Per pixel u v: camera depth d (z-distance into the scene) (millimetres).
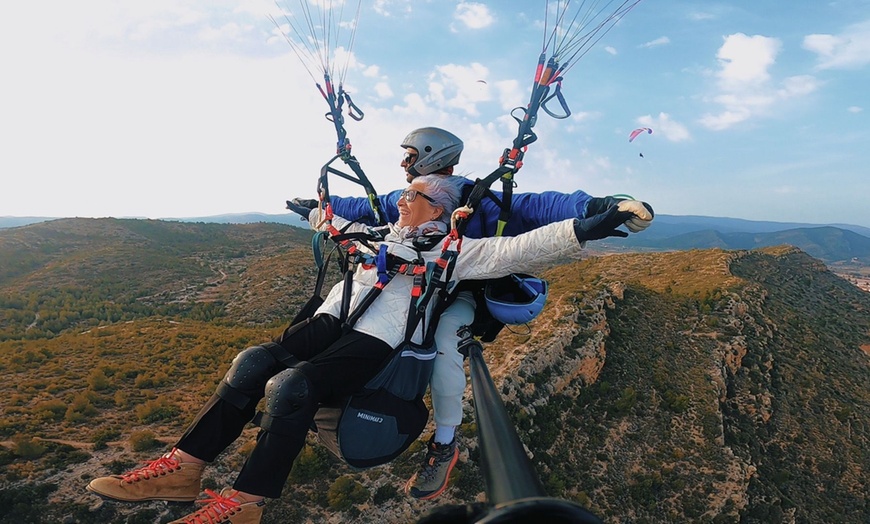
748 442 67812
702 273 107562
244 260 154250
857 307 121562
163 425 34625
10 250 136750
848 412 78625
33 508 24484
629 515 50719
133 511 25359
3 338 82500
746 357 80125
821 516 63312
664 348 75438
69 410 35125
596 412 60438
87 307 102688
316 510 31359
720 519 53562
